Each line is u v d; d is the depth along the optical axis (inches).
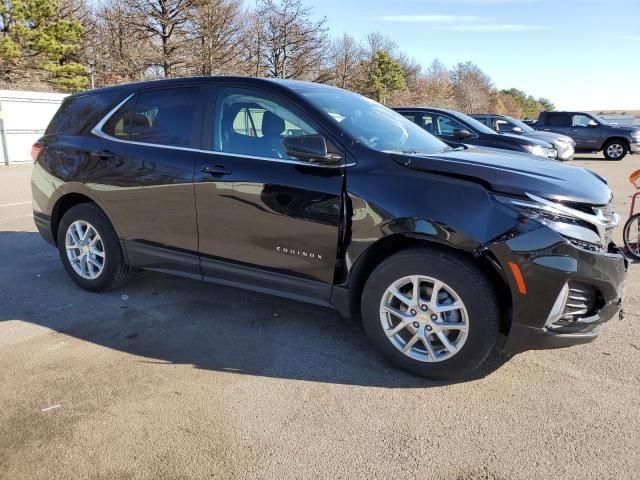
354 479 94.2
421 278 121.9
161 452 100.7
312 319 162.2
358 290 134.7
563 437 105.3
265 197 138.0
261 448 102.1
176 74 1261.1
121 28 1307.8
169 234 158.2
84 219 175.9
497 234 112.7
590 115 818.8
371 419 111.4
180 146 155.2
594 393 121.0
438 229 116.6
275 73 1469.0
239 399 118.5
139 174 160.1
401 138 148.8
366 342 147.3
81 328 154.3
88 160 172.1
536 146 367.6
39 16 1130.7
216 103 152.4
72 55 1407.5
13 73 1186.6
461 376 124.5
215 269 152.5
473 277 116.3
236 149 146.1
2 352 139.1
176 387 123.2
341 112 144.9
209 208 147.9
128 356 137.7
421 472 95.9
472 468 96.8
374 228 124.2
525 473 95.4
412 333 126.0
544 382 125.9
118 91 174.6
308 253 135.0
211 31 1258.6
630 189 458.3
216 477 94.4
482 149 164.7
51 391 120.6
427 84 2596.0
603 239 118.3
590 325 117.2
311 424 109.7
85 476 94.3
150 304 173.0
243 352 140.7
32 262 220.4
